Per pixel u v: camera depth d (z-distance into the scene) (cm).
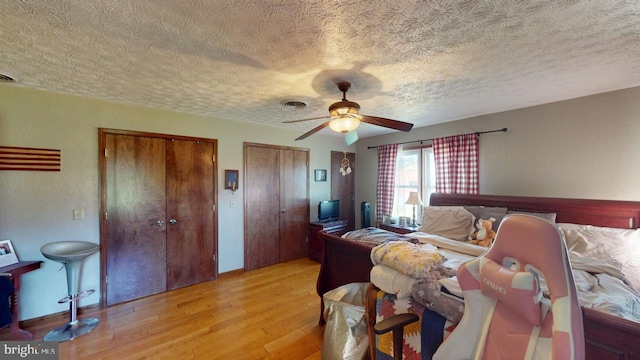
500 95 272
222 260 373
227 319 260
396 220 466
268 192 422
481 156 357
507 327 97
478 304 109
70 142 267
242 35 156
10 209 239
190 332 238
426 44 168
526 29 152
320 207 464
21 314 244
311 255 458
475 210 315
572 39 164
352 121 222
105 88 246
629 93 250
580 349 77
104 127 285
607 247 218
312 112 336
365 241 250
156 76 218
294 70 206
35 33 153
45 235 255
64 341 224
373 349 173
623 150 253
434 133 412
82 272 274
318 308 282
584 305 128
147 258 313
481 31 154
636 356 95
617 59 192
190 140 343
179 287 335
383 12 135
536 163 309
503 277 94
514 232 98
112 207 291
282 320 258
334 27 148
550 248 86
